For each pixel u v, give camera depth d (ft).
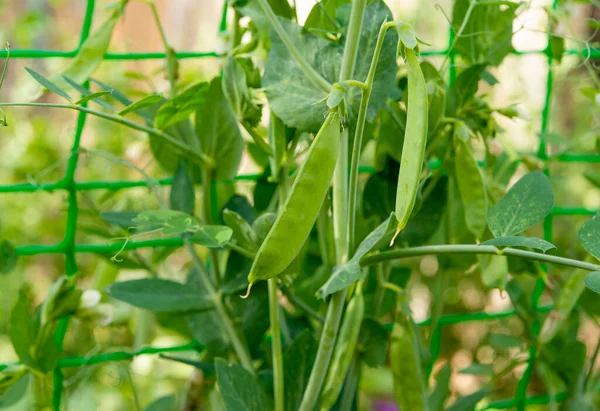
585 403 2.91
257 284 2.60
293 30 2.35
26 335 2.48
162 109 2.37
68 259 2.66
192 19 5.70
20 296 2.47
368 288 2.69
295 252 2.05
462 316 2.90
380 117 2.64
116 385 2.71
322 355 2.34
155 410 2.60
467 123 2.63
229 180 2.61
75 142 2.62
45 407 2.50
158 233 3.30
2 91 5.15
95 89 3.87
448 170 2.66
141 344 3.02
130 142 3.95
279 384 2.42
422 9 4.35
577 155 2.95
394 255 2.20
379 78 2.31
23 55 2.53
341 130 2.04
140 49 5.81
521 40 4.13
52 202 4.07
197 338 2.66
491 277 2.49
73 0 5.44
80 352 3.32
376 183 2.68
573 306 2.85
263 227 2.32
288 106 2.32
